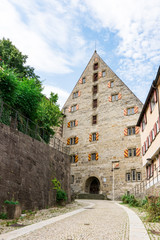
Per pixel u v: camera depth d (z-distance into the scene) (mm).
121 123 32156
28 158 13812
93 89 37250
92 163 33156
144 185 24219
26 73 28203
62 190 18625
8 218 10344
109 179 30828
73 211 14305
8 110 13820
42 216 11828
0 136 11289
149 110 21469
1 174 10938
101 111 34844
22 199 12523
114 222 9852
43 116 22406
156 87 18062
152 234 7523
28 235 7168
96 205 19344
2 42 28297
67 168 21469
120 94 33781
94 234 7352
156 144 18469
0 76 14000
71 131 37094
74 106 38531
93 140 34281
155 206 11352
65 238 6793
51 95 28219
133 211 14805
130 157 29891
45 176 16094
